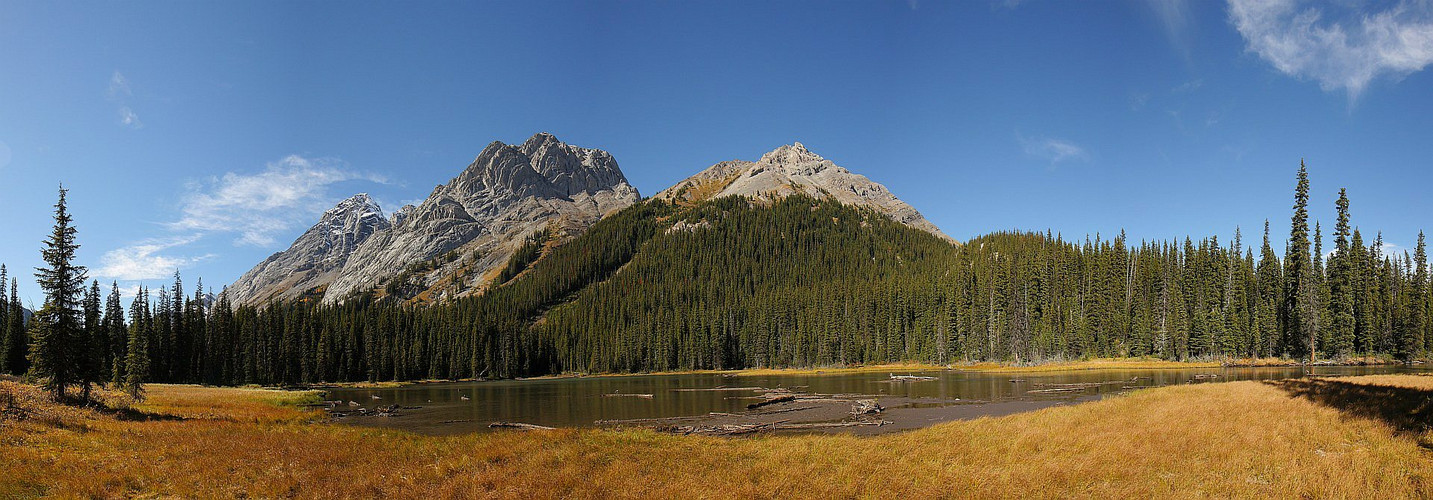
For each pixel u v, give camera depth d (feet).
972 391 236.22
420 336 508.94
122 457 80.64
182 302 431.43
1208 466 71.00
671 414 178.40
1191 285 418.10
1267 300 384.27
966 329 479.41
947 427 109.60
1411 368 272.51
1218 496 58.90
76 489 64.34
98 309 348.59
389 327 508.53
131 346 188.55
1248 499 57.82
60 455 79.92
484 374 519.60
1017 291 468.75
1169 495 59.47
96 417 121.49
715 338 597.93
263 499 62.34
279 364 421.59
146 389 261.24
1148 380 258.37
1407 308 347.97
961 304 490.49
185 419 140.15
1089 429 96.73
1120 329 412.98
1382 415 85.05
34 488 64.75
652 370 581.94
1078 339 414.82
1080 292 463.01
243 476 69.97
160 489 66.44
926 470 71.41
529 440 91.40
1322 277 369.30
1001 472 69.97
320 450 84.33
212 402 199.82
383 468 74.08
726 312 644.27
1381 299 369.09
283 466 74.18
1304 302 342.44
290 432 106.73
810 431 135.33
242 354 412.16
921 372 416.87
